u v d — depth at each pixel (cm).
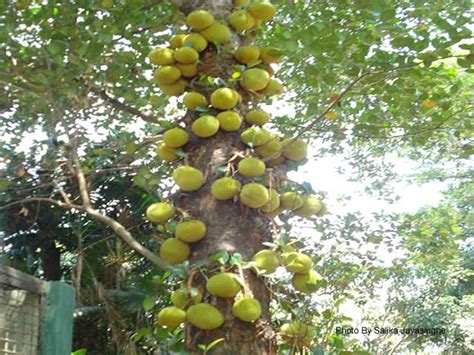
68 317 316
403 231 505
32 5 619
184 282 335
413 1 506
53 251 740
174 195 381
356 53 467
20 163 666
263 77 403
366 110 584
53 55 557
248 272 337
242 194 352
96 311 638
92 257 704
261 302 337
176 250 353
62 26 546
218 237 349
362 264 493
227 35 412
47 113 593
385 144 684
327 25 452
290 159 396
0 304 285
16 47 566
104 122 686
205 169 374
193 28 414
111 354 671
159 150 399
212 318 315
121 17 564
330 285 461
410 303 1001
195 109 396
